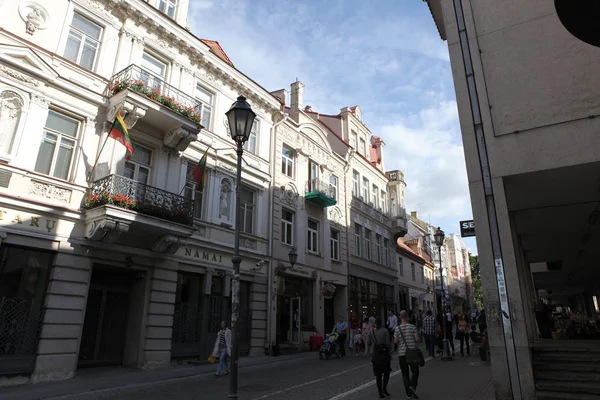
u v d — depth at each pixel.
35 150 11.41
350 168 27.81
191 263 15.04
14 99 11.21
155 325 13.38
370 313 27.47
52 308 10.95
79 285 11.69
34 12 11.97
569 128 8.28
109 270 13.29
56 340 10.89
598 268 21.41
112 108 13.05
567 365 8.84
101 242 12.23
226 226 16.91
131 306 13.63
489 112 8.96
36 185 11.26
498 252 8.23
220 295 16.25
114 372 12.02
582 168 8.29
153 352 13.16
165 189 14.61
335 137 27.30
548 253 17.89
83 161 12.42
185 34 16.06
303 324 20.70
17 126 11.11
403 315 8.99
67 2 12.84
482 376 11.02
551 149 8.31
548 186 9.47
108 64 13.65
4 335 10.18
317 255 22.53
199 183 15.17
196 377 11.78
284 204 20.59
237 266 7.16
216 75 17.67
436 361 14.84
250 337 17.25
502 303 7.99
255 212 18.88
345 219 26.17
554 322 17.42
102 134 13.01
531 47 8.97
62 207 11.51
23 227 10.77
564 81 8.53
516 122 8.72
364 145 31.78
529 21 9.12
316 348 20.19
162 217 13.00
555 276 24.06
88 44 13.38
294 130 22.22
